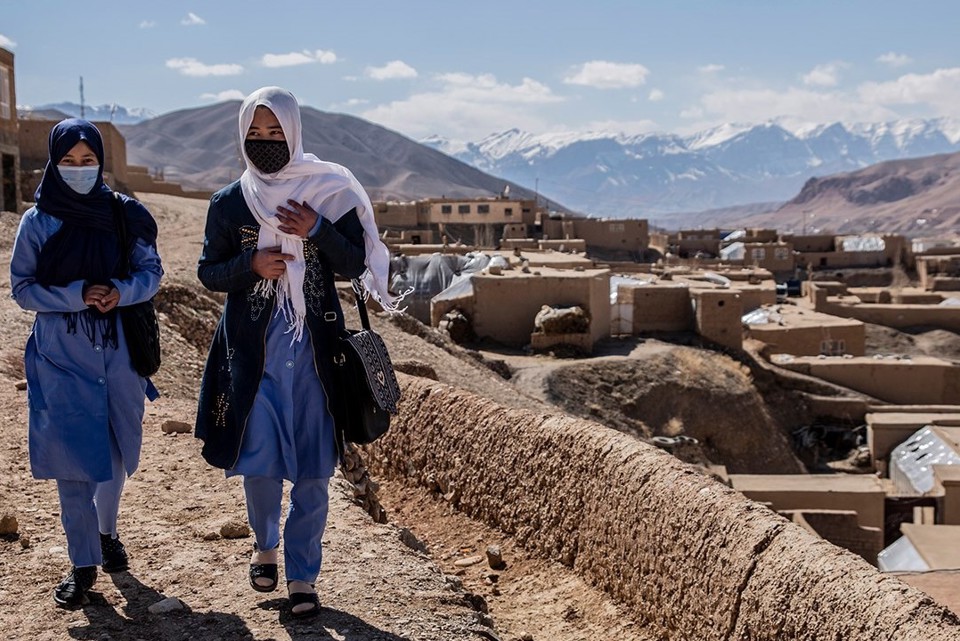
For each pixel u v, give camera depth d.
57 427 4.94
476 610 5.80
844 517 21.05
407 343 22.38
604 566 7.00
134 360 5.18
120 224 5.14
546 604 7.09
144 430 8.77
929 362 40.78
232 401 4.79
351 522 6.68
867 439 35.22
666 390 33.97
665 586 6.26
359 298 5.12
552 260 47.78
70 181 5.02
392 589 5.43
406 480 9.86
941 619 4.52
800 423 37.62
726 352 39.62
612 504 6.97
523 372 32.25
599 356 36.12
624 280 47.88
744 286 57.75
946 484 22.73
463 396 9.48
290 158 4.81
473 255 43.28
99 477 4.94
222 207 4.88
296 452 4.84
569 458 7.66
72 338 5.04
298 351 4.84
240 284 4.79
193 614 4.95
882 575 4.91
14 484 6.90
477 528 8.55
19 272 5.02
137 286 5.10
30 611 4.96
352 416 4.87
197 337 15.48
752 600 5.46
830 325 46.75
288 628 4.78
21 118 48.53
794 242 103.94
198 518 6.52
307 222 4.75
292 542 4.91
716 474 25.33
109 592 5.23
